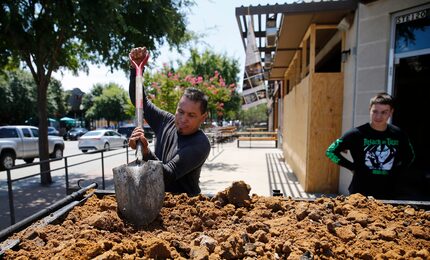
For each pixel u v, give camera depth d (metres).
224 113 23.75
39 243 1.14
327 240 1.15
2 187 6.82
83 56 7.95
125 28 5.26
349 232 1.22
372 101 2.60
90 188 1.87
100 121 51.25
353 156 2.67
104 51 6.19
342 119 5.25
